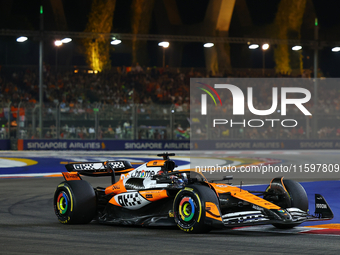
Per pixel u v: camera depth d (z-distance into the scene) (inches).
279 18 3400.6
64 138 2020.2
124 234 466.0
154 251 382.3
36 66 2817.4
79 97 2551.7
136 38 2206.0
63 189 538.6
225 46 3211.1
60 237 450.9
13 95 2431.1
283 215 443.5
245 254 369.1
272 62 3870.6
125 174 564.1
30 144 1975.9
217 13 3154.5
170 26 3435.0
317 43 2245.3
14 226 520.1
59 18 2982.3
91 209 532.4
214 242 419.5
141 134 2094.0
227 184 542.9
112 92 2684.5
